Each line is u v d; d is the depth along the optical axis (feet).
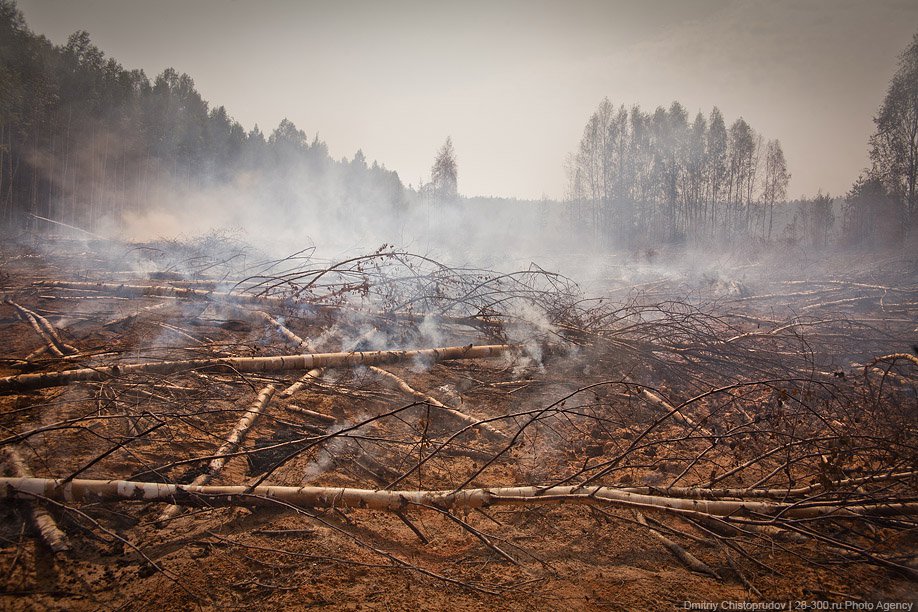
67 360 17.65
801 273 59.72
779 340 26.58
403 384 18.19
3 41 106.01
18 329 22.49
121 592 8.09
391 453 13.83
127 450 12.27
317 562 9.16
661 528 10.98
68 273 38.27
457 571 9.30
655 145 171.63
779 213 178.29
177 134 178.40
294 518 10.39
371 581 8.82
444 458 13.87
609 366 21.38
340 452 13.43
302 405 16.29
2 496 9.66
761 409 17.40
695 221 167.63
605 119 174.70
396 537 10.19
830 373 20.77
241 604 8.06
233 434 13.41
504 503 10.55
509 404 17.80
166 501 10.13
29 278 35.17
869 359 24.16
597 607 8.57
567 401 18.07
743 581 9.46
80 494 9.88
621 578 9.38
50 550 8.78
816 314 36.63
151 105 168.66
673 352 20.93
